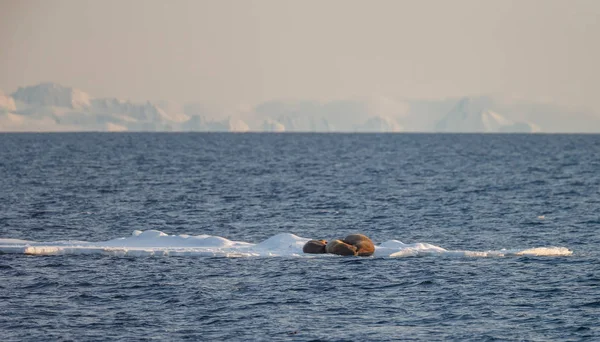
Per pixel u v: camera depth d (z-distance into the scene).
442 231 195.75
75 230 193.38
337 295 120.88
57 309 111.88
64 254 149.00
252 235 189.12
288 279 130.62
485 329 104.00
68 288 123.44
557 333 102.44
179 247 155.00
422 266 141.12
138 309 112.44
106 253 149.38
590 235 188.12
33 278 129.38
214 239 159.25
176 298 118.31
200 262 143.00
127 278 130.12
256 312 111.38
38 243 157.00
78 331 102.00
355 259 147.25
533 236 186.88
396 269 138.62
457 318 109.00
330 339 99.62
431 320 108.06
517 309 113.38
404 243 175.12
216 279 130.25
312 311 112.25
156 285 125.81
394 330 103.50
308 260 145.88
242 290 123.31
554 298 119.31
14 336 99.69
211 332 102.19
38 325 104.25
